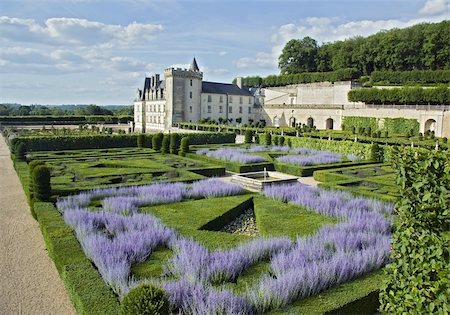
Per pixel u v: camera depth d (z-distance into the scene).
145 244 9.86
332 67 88.81
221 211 13.81
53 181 18.33
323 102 71.62
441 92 51.38
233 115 79.12
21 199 17.42
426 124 50.78
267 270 8.80
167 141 31.81
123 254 9.17
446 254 4.50
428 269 4.64
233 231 13.23
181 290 7.20
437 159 4.73
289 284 7.26
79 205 14.18
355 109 60.44
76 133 44.84
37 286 8.98
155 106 76.31
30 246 11.56
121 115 95.81
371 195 16.11
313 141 36.09
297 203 14.94
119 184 17.86
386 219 12.37
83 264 8.48
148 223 11.77
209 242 10.52
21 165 23.28
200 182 18.45
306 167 24.62
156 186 17.05
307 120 70.06
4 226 13.45
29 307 8.02
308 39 95.38
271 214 13.54
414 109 51.97
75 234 10.73
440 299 4.43
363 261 8.66
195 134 41.75
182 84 71.12
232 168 25.66
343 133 52.09
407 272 4.92
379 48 78.94
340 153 32.16
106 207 13.73
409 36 75.94
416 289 4.71
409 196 4.91
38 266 10.12
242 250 9.34
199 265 8.43
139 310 5.36
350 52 85.06
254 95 83.31
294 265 8.47
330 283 7.75
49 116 81.38
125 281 7.70
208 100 75.19
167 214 13.38
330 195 15.76
